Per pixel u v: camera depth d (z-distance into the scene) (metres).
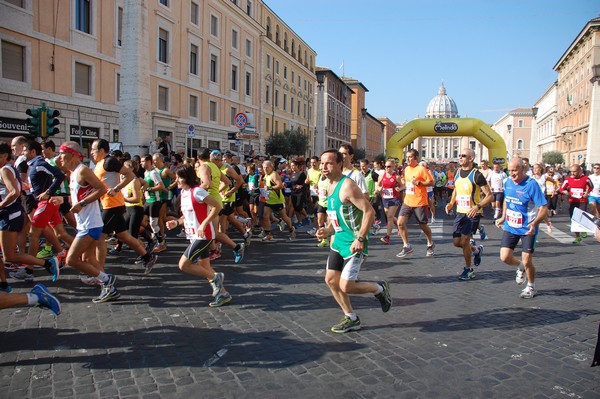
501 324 5.15
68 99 21.30
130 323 5.04
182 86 30.56
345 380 3.74
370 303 5.94
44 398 3.41
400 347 4.45
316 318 5.31
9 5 18.36
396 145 27.02
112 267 7.75
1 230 5.80
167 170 9.52
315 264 8.30
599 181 12.44
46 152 8.71
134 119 19.48
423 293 6.46
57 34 20.69
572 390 3.61
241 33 38.59
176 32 29.70
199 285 6.67
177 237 11.02
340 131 74.62
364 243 4.62
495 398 3.48
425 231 9.07
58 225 7.46
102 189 5.51
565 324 5.17
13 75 18.92
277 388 3.59
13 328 4.84
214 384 3.65
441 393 3.54
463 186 7.09
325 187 9.90
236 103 38.16
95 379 3.71
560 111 75.56
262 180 13.12
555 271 7.93
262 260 8.64
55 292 6.20
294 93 52.97
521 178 6.24
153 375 3.79
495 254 9.52
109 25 23.77
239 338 4.64
